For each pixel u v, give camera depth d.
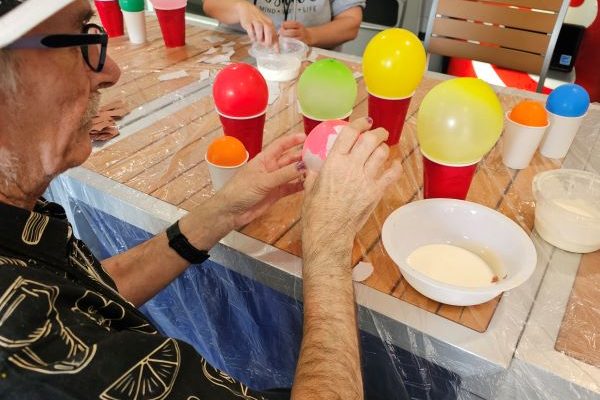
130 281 0.72
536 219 0.71
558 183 0.75
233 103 0.81
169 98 1.16
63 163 0.49
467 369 0.57
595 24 1.81
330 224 0.57
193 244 0.73
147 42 1.50
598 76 1.91
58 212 0.62
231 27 1.61
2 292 0.37
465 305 0.60
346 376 0.49
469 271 0.63
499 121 0.68
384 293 0.63
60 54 0.44
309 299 0.55
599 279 0.64
